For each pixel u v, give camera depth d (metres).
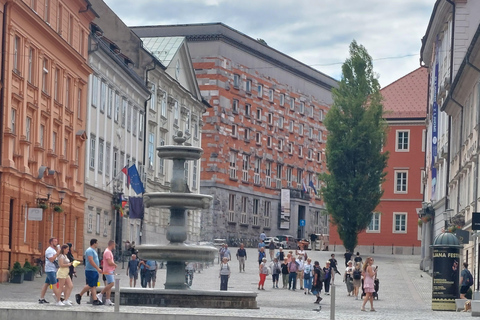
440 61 71.00
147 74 85.44
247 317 25.09
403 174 98.62
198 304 31.88
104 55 69.69
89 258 30.20
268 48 124.94
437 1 65.62
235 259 79.69
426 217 72.44
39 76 54.81
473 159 52.22
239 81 117.56
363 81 90.75
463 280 41.56
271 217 126.06
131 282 44.66
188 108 100.69
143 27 115.38
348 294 52.47
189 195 33.94
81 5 63.38
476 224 35.28
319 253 90.00
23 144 51.75
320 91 141.88
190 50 113.31
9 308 25.75
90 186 67.38
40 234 55.81
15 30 50.28
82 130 64.25
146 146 85.56
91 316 25.23
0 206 48.25
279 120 128.75
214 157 111.94
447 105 63.84
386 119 97.62
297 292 53.69
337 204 89.44
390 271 70.19
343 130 89.88
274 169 127.19
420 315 33.53
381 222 99.12
